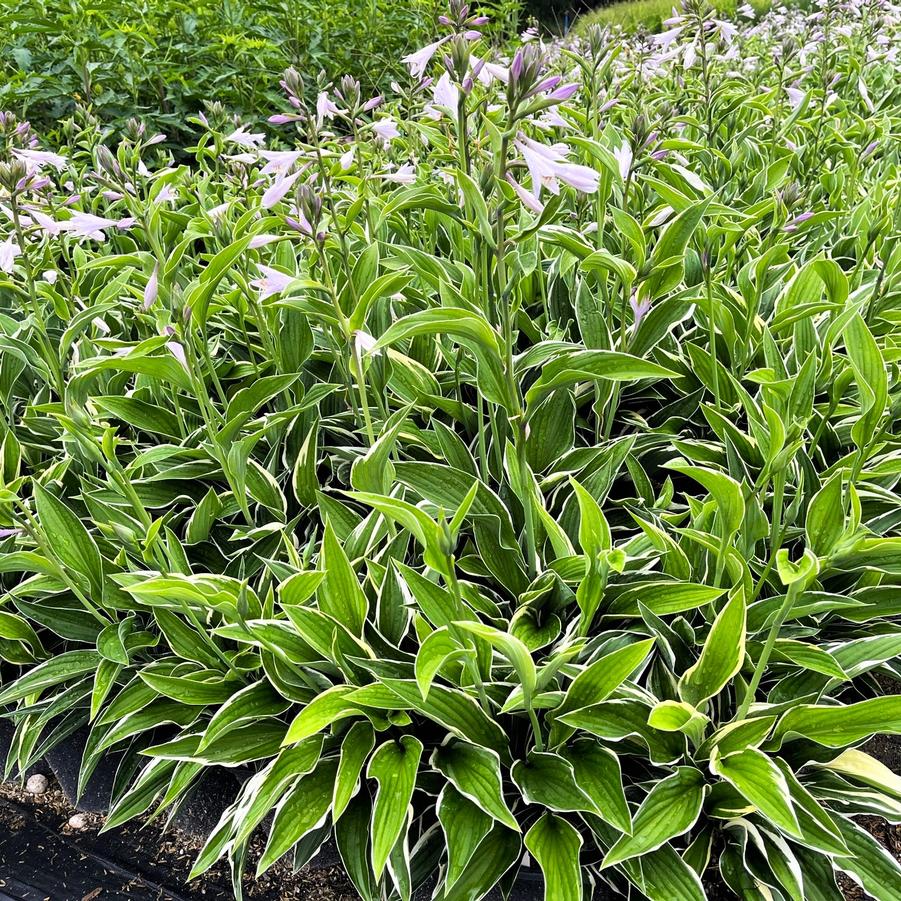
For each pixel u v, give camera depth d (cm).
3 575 256
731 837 162
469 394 286
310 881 198
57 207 271
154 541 198
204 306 206
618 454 214
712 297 252
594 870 166
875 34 501
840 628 201
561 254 288
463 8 187
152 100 615
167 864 209
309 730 157
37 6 575
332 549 184
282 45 591
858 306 191
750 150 393
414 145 364
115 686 223
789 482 223
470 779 159
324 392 239
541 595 192
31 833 224
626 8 911
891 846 193
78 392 204
